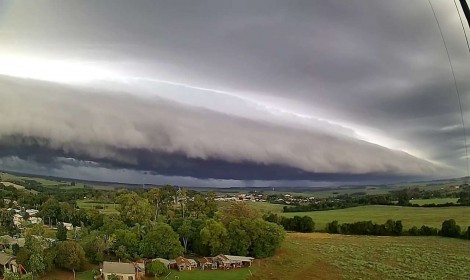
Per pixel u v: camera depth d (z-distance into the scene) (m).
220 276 66.19
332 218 147.50
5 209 128.25
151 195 110.50
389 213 158.12
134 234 74.81
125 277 61.16
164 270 65.56
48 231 95.75
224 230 78.56
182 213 108.69
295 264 75.75
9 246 78.94
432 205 172.75
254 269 71.75
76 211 120.00
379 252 89.62
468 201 172.00
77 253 65.12
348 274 69.50
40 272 61.41
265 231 81.94
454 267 74.50
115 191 174.50
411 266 75.44
